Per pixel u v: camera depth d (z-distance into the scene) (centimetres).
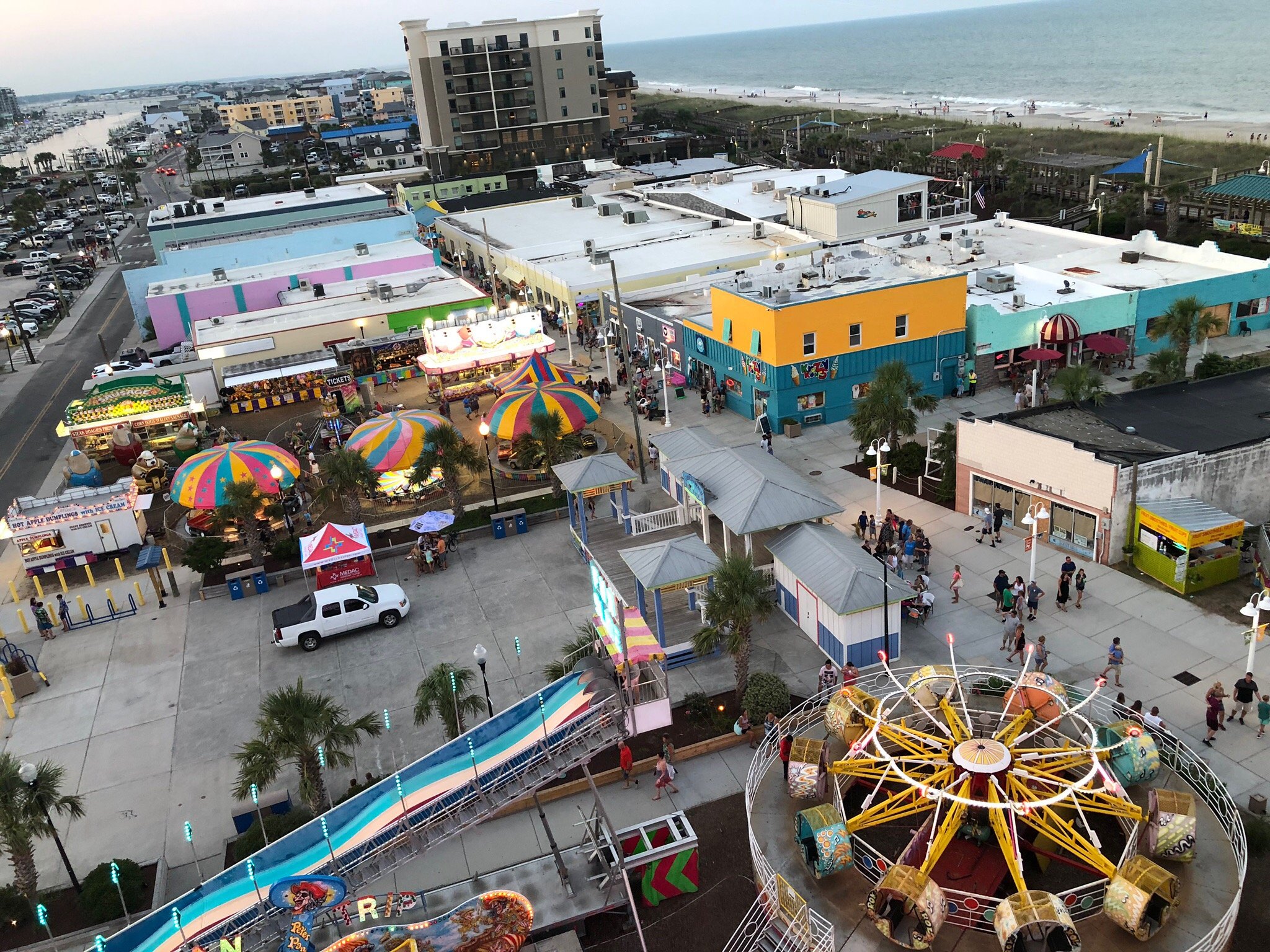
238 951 1842
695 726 2644
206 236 9125
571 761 2216
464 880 2161
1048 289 5212
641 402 5169
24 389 6988
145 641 3416
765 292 4662
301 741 2239
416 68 14412
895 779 2056
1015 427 3416
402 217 8738
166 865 2336
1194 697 2519
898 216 7056
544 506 4156
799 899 1858
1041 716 2244
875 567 2836
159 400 5469
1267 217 7306
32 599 3844
